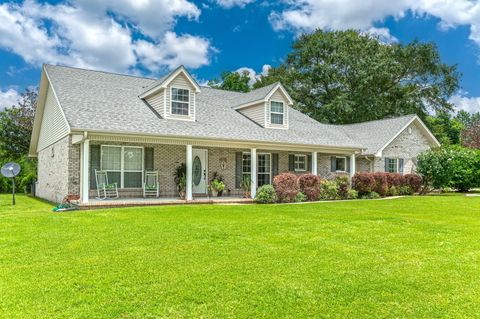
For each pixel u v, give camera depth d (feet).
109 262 20.42
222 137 53.93
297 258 21.59
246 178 61.77
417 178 74.79
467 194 75.82
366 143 82.02
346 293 16.38
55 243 24.64
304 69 125.80
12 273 18.57
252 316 14.11
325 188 60.70
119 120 49.55
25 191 85.92
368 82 116.37
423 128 87.92
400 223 33.83
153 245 24.27
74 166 49.42
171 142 50.78
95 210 40.98
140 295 15.87
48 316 13.91
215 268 19.53
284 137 62.39
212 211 40.37
